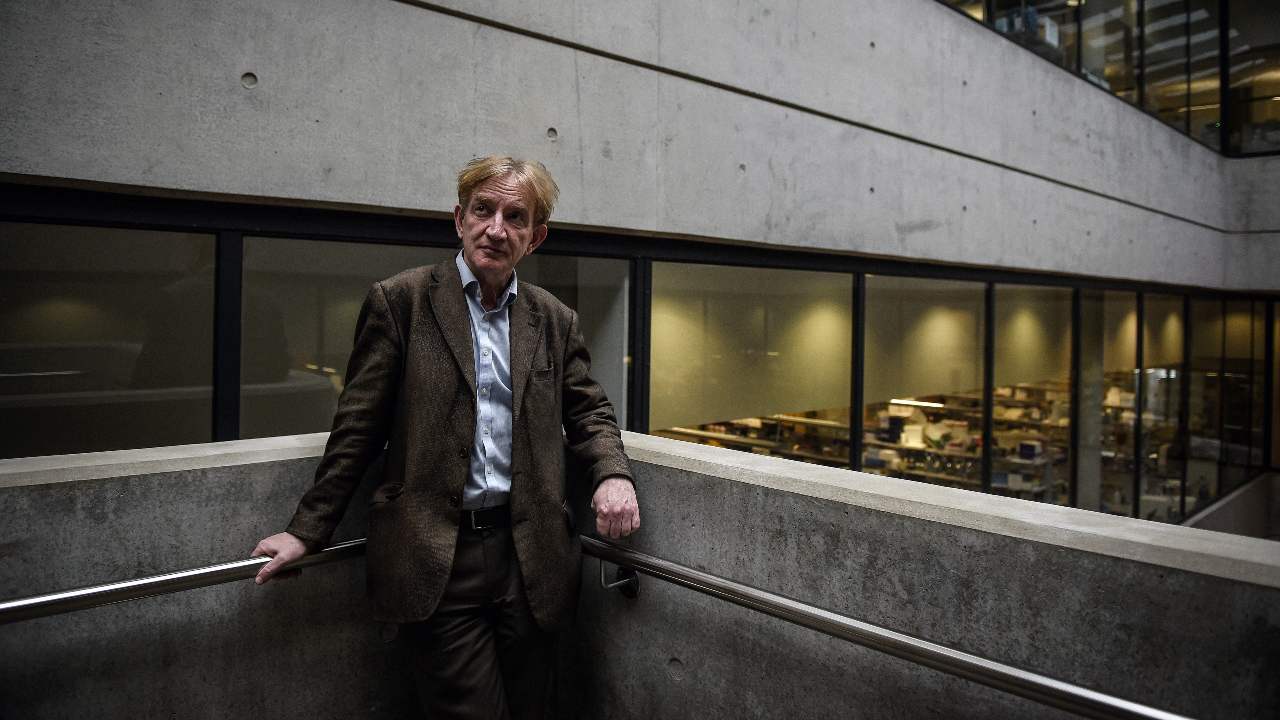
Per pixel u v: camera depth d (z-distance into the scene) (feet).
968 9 25.82
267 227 12.77
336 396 13.82
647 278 17.97
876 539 6.33
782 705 7.02
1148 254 38.17
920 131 23.84
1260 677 4.62
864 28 21.77
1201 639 4.86
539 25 14.93
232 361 12.59
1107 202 34.42
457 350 6.71
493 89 14.48
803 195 20.27
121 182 10.90
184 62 11.36
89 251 11.37
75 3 10.49
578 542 7.48
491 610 7.00
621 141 16.35
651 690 8.13
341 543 7.27
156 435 12.00
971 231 26.21
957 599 5.90
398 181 13.44
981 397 28.60
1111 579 5.21
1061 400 33.27
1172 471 43.65
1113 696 4.93
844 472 7.07
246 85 11.91
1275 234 46.26
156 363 11.97
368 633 8.11
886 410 24.56
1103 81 34.19
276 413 13.10
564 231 16.17
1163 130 39.37
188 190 11.46
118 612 6.64
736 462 7.41
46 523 6.30
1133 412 39.52
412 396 6.64
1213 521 47.34
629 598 8.32
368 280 14.08
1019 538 5.60
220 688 7.20
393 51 13.32
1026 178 28.86
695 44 17.56
